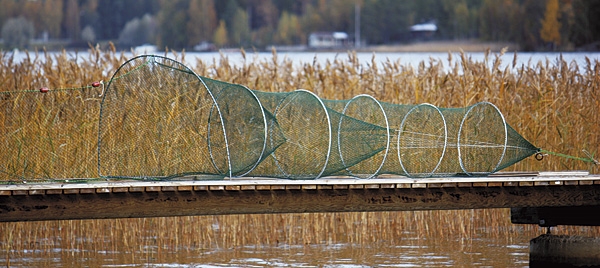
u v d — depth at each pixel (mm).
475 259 33531
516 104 40500
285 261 33250
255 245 36344
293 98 29453
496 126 31344
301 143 29047
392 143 30250
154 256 33969
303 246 36125
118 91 28312
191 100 28344
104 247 35562
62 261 32906
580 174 30500
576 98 40531
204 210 26391
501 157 30531
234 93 28406
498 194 28766
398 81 42000
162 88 28375
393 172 30156
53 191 25203
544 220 31328
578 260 30125
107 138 28141
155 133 28172
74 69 39562
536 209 31547
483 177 29047
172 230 36156
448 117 31266
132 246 35688
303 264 32750
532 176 29734
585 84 41625
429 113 30781
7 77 38969
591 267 29969
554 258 30516
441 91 40469
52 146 31562
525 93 41188
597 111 39906
